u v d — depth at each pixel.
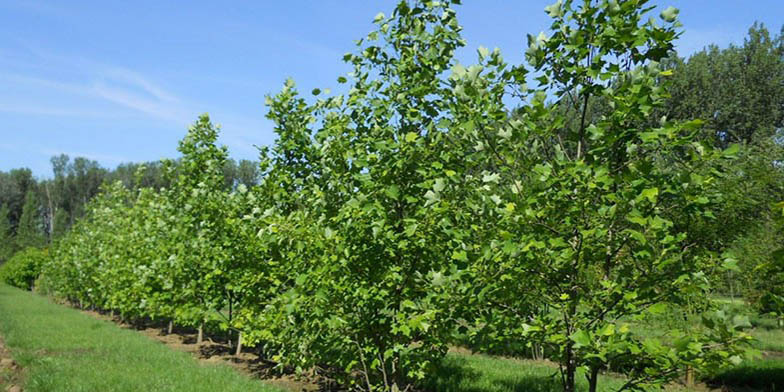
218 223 9.13
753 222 7.18
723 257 3.81
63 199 94.56
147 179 81.38
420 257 5.23
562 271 3.83
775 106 37.66
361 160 5.21
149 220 13.98
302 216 6.24
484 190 4.48
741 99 38.06
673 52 3.64
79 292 21.89
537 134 3.89
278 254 7.04
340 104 6.03
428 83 5.27
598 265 4.09
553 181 3.57
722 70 39.41
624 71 3.75
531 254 3.64
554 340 3.62
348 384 6.49
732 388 9.10
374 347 5.50
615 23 3.54
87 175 96.00
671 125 3.29
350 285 5.29
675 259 3.45
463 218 4.61
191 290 9.80
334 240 5.49
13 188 94.50
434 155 5.18
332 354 6.01
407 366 5.45
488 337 4.24
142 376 8.04
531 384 8.13
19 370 9.12
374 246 5.31
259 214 7.70
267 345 7.95
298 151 7.45
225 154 10.39
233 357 10.87
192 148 10.09
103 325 15.81
